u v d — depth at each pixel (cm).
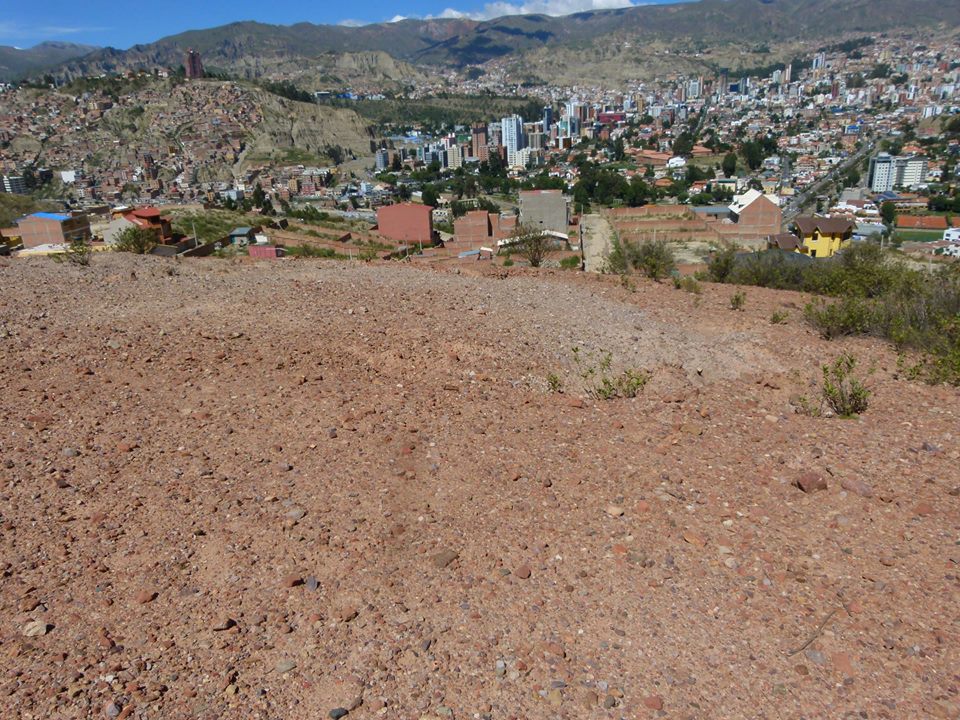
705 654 320
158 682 298
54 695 287
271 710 286
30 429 537
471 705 291
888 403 652
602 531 419
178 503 441
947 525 417
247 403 596
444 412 596
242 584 365
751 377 732
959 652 314
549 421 593
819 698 295
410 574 375
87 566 376
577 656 319
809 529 421
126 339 745
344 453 512
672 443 549
